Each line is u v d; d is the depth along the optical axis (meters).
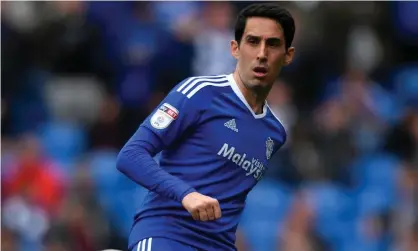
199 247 17.17
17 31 44.75
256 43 17.52
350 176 37.47
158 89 41.88
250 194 36.38
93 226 35.56
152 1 44.53
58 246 34.91
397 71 44.81
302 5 44.28
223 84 17.59
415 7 45.16
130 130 41.28
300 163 37.59
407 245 35.31
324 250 35.56
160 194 16.44
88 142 40.84
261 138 17.83
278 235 35.50
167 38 42.22
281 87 40.19
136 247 17.17
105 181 37.12
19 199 36.25
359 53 43.94
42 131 42.28
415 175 37.53
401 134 39.66
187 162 17.31
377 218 36.00
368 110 40.66
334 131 38.38
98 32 44.50
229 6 43.50
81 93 43.94
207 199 15.84
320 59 43.34
